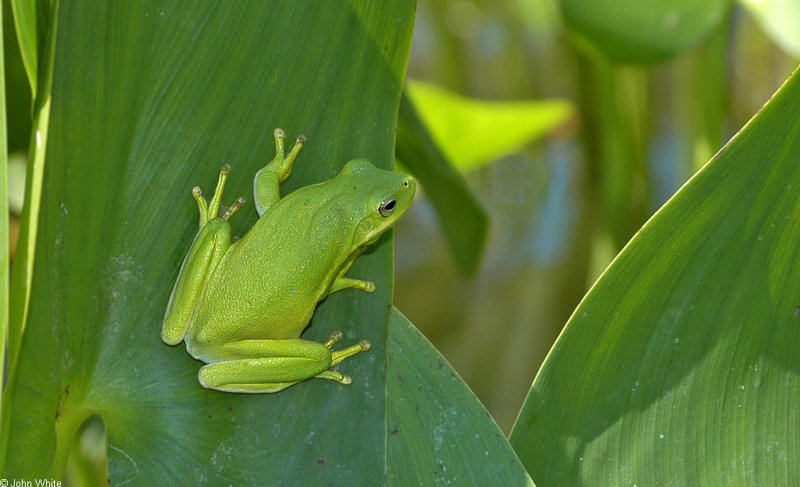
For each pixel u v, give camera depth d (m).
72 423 0.72
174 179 0.73
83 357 0.72
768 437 0.72
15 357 0.71
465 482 0.72
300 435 0.73
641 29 0.80
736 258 0.71
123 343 0.72
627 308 0.72
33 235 0.70
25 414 0.71
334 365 0.73
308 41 0.72
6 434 0.70
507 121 0.86
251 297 0.73
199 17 0.72
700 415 0.72
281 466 0.73
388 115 0.73
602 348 0.72
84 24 0.71
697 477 0.72
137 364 0.73
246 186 0.73
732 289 0.72
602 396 0.72
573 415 0.72
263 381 0.73
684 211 0.71
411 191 0.74
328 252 0.73
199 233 0.73
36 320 0.71
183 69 0.72
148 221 0.73
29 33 0.72
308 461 0.73
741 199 0.71
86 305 0.72
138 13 0.71
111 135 0.72
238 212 0.74
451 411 0.72
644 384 0.72
